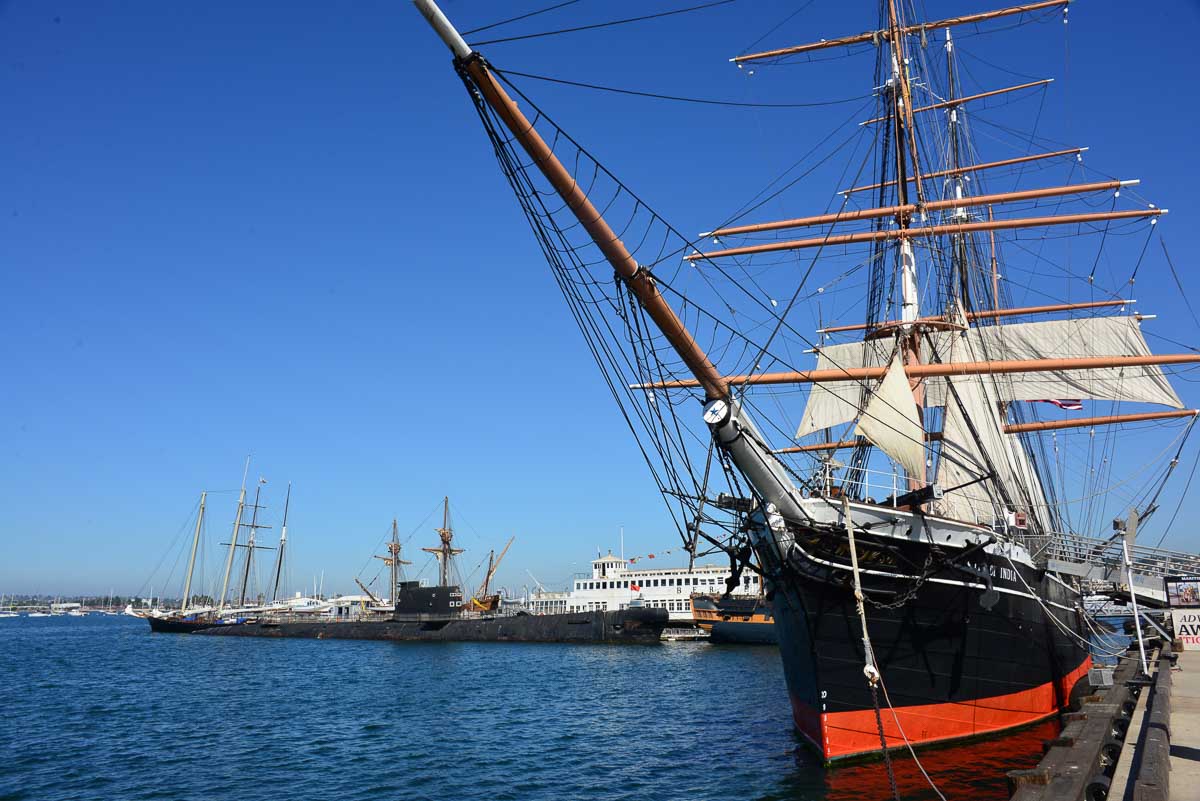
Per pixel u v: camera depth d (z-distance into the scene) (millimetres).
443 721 41188
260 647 107625
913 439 26469
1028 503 39375
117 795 26172
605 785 26219
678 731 36250
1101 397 43906
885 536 23828
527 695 51656
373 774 28719
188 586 151750
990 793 21328
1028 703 28000
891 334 41531
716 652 85750
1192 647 26031
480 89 14758
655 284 17672
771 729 35531
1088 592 37625
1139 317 44375
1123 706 18562
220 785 27359
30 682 63062
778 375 36156
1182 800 10945
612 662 75562
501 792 25766
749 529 24719
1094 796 11711
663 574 111688
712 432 21219
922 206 40438
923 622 24750
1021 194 42781
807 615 23891
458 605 114312
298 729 39156
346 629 123188
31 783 27984
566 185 15570
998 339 46438
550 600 131375
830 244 42438
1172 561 29531
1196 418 37094
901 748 24562
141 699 51750
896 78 41531
